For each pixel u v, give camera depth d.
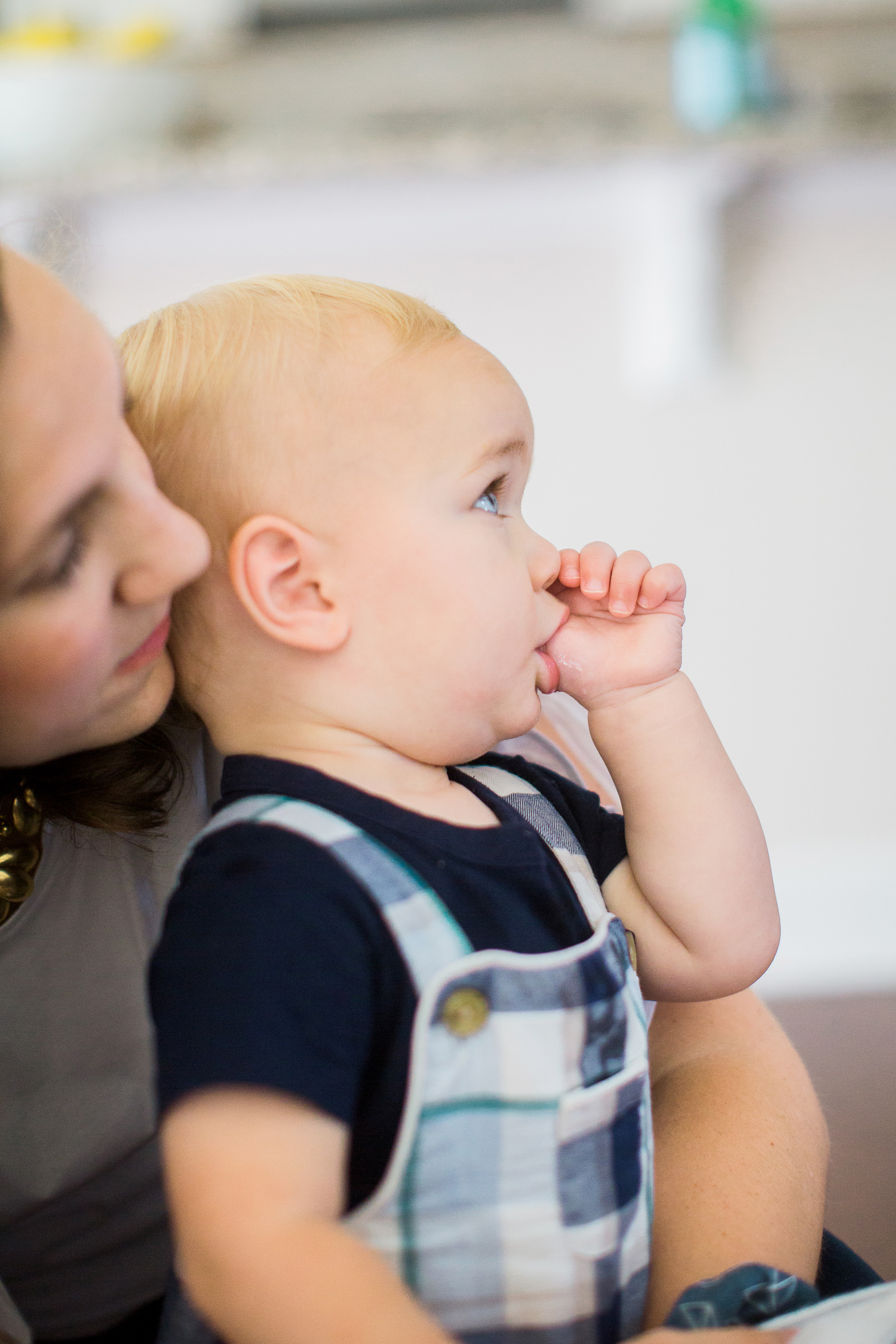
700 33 2.22
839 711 2.44
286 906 0.58
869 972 2.39
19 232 0.82
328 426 0.68
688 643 2.43
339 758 0.68
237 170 2.20
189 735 0.78
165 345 0.72
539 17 2.34
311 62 2.36
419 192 2.27
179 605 0.70
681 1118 0.77
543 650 0.75
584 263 2.33
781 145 2.15
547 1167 0.61
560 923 0.66
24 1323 0.69
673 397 2.36
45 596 0.53
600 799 0.85
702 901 0.74
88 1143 0.73
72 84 2.13
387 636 0.68
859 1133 1.59
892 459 2.37
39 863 0.69
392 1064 0.59
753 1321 0.63
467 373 0.71
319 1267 0.50
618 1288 0.63
